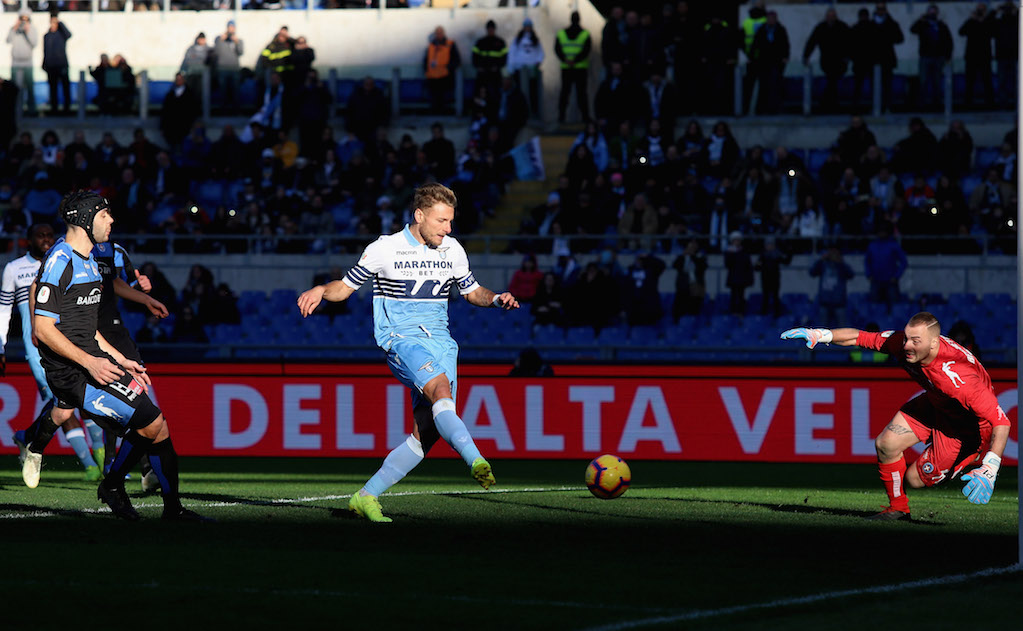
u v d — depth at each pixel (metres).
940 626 9.30
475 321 38.69
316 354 37.91
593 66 54.72
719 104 46.25
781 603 10.07
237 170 44.06
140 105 48.69
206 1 52.50
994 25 44.41
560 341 37.72
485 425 26.84
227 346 31.61
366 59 51.31
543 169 45.19
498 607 9.97
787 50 45.47
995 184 39.91
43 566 11.76
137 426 14.56
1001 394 25.20
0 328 19.75
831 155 40.28
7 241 41.81
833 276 36.19
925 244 39.16
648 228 39.56
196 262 41.31
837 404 25.66
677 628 9.22
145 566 11.78
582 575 11.41
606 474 16.70
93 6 53.00
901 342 14.54
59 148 45.03
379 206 41.06
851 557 12.45
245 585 10.87
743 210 39.78
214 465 25.22
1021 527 11.88
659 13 59.12
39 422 18.58
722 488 20.23
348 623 9.40
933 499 18.45
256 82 47.44
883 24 44.50
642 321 37.12
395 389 26.89
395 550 12.83
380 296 14.85
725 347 29.84
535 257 38.72
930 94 45.50
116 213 42.25
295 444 27.14
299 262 41.19
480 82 44.00
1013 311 38.06
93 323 14.60
